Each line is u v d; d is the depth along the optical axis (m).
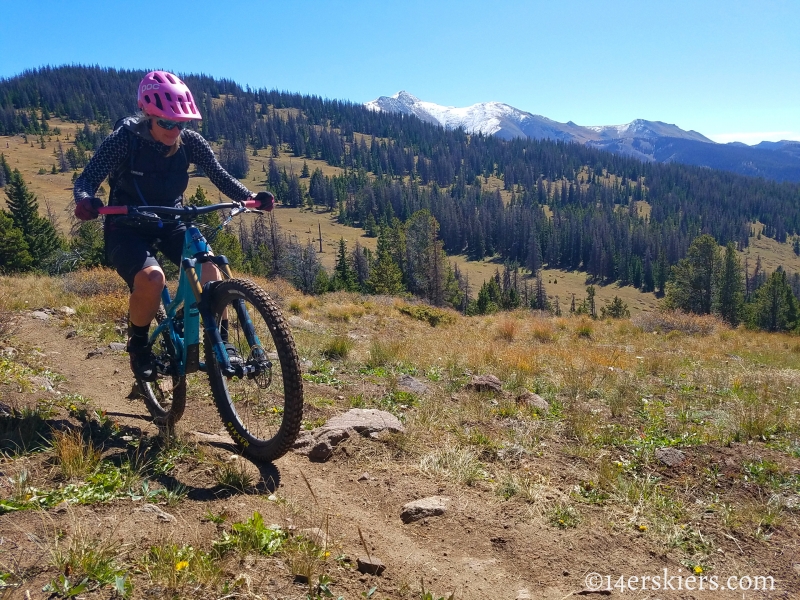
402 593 2.28
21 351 6.32
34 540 2.19
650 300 166.00
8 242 45.75
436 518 2.96
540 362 9.25
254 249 79.56
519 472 3.71
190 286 3.34
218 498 2.85
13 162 194.25
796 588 2.65
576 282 185.25
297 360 3.03
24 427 3.43
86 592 1.92
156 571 2.06
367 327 15.27
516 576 2.55
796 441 4.97
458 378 7.33
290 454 3.70
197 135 3.76
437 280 82.56
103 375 5.89
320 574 2.26
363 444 3.86
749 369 11.40
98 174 3.30
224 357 3.12
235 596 2.01
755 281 158.75
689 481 3.88
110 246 3.57
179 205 3.72
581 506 3.29
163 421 4.00
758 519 3.30
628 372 9.34
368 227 191.38
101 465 3.03
